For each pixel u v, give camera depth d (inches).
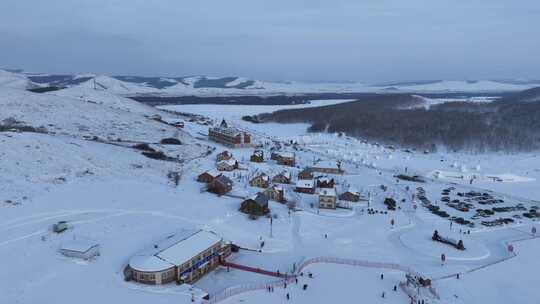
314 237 3353.8
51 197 3272.6
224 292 2349.9
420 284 2527.1
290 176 5177.2
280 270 2716.5
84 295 2155.5
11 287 2149.4
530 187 5659.5
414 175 6102.4
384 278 2682.1
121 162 4503.0
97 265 2464.3
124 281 2342.5
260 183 4601.4
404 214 4168.3
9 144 4001.0
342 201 4466.0
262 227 3420.3
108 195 3535.9
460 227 3875.5
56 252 2544.3
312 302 2313.0
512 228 3944.4
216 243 2758.4
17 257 2421.3
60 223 2787.9
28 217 2906.0
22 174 3506.4
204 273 2635.3
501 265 3016.7
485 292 2591.0
